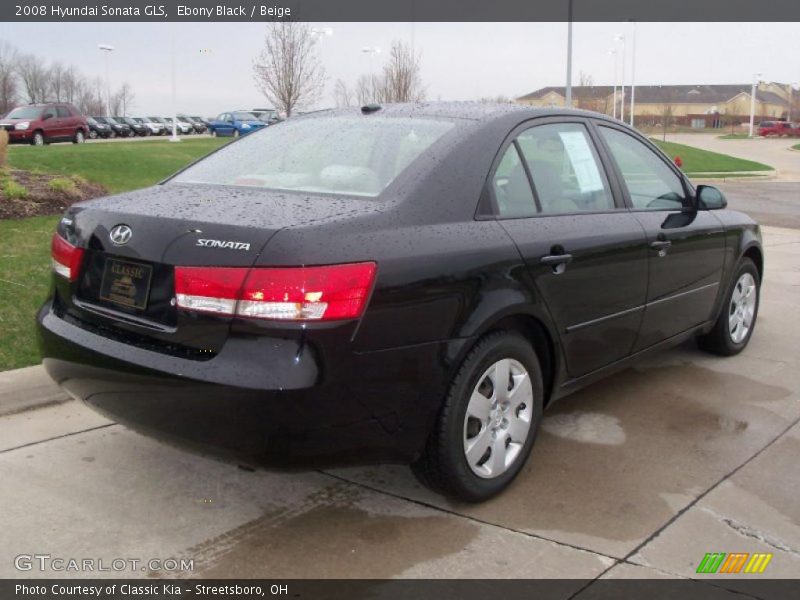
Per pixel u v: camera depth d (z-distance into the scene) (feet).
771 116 373.40
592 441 13.66
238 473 12.25
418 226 10.23
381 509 11.22
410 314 9.77
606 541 10.43
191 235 9.57
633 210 14.20
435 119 12.32
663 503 11.49
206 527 10.68
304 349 9.01
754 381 16.90
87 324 10.66
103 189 35.19
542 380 12.21
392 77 110.83
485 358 10.79
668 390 16.28
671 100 369.71
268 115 151.53
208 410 9.21
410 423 10.09
